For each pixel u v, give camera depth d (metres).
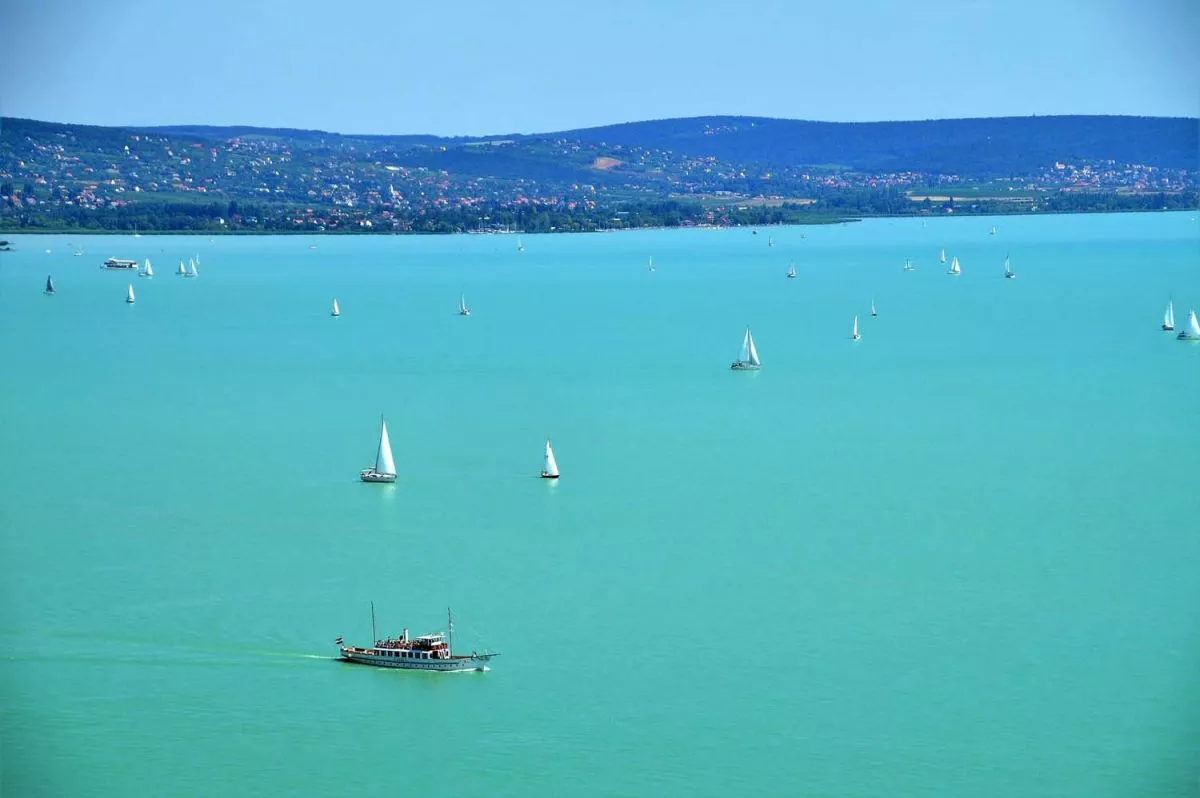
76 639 148.12
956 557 169.62
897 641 145.62
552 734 128.75
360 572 166.00
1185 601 155.25
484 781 122.00
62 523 187.75
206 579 164.25
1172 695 133.62
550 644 145.12
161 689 138.00
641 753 125.38
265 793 121.12
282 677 139.88
